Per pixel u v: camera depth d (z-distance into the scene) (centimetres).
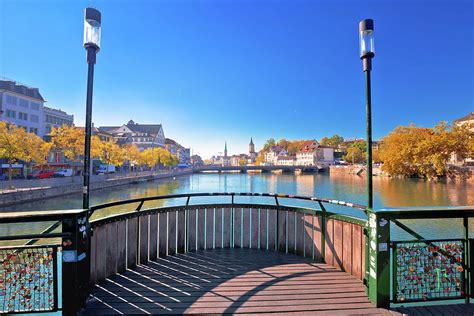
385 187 4178
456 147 4594
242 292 341
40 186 2708
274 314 290
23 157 2822
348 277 386
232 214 541
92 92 315
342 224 415
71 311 281
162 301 317
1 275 278
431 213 310
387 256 307
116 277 383
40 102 4759
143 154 6656
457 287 315
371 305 310
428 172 5012
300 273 401
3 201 1981
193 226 520
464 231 321
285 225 505
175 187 4681
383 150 6050
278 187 4944
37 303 280
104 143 4597
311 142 13688
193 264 439
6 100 4138
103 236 371
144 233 447
